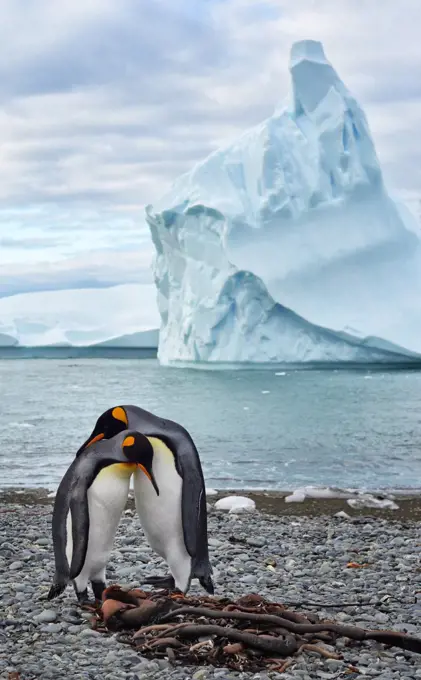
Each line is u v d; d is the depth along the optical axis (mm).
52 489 11703
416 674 4125
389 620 5176
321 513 10164
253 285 39531
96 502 4938
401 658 4410
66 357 80312
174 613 4652
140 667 4152
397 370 42812
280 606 4930
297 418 23703
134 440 4914
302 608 5410
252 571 6680
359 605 5469
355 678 4062
